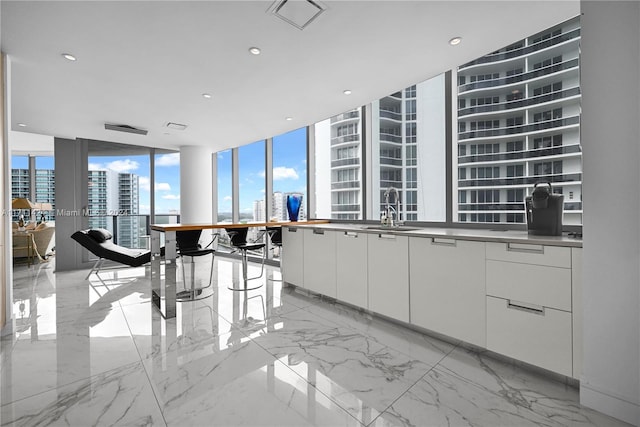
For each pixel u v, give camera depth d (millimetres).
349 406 1613
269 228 4293
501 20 2205
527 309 1877
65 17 2107
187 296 3775
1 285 2496
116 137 5566
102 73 2967
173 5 2012
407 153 3727
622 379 1485
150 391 1750
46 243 6621
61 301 3605
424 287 2428
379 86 3352
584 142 1586
